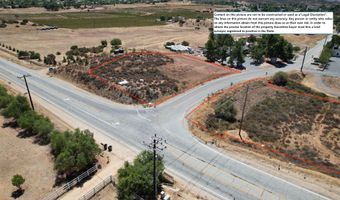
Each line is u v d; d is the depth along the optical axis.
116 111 54.94
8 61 88.75
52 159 39.28
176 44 116.12
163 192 32.44
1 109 52.88
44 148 41.97
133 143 44.12
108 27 163.12
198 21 190.00
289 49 94.81
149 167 32.41
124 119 51.72
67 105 57.12
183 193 33.59
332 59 105.88
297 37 148.62
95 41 123.94
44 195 32.62
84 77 69.94
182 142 44.44
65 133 39.91
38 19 187.88
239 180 35.91
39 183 34.59
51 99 59.91
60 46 112.19
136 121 51.06
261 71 85.75
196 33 151.75
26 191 33.22
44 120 44.53
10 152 40.72
